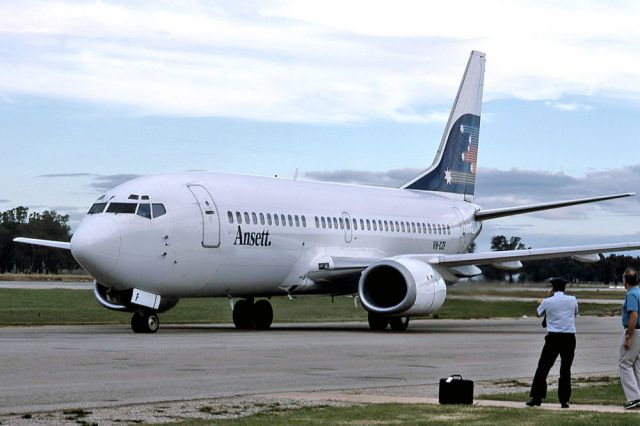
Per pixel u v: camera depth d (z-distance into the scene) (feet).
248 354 230.89
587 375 207.10
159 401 151.74
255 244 343.67
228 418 135.44
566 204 415.23
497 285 493.36
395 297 365.81
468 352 251.60
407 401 155.84
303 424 129.49
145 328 312.71
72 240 302.66
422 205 443.32
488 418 136.05
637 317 163.63
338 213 387.55
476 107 488.02
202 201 327.88
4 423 130.21
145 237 309.22
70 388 164.14
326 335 316.60
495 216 476.13
